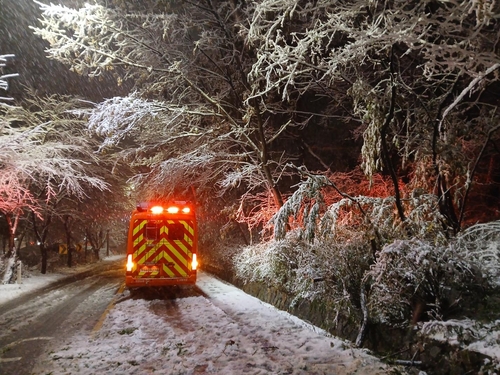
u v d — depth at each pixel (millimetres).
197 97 15352
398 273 6270
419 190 8000
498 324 5434
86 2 13148
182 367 6309
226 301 12023
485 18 4387
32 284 17266
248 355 6891
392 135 9375
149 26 13531
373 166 7852
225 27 13539
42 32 11875
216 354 6918
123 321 9711
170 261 13461
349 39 10562
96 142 20188
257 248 13992
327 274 8086
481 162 11477
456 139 8406
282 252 10703
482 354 5035
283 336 7926
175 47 14375
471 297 6191
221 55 14656
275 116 16734
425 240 6828
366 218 7773
